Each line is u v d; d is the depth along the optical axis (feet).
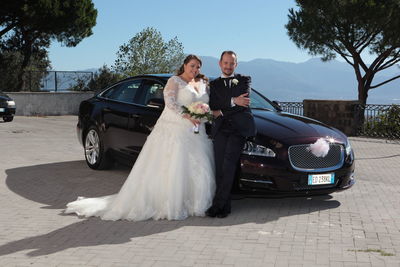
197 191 18.03
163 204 17.94
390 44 68.49
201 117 17.62
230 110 17.93
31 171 26.76
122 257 13.76
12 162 29.73
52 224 17.08
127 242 15.08
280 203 20.10
